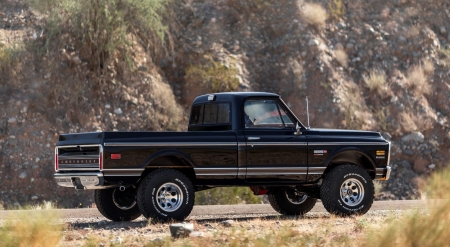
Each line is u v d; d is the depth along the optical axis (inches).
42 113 1170.6
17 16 1328.7
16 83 1195.9
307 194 663.1
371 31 1551.4
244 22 1535.4
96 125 1198.3
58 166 591.5
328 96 1385.3
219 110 623.8
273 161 606.5
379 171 650.2
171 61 1402.6
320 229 512.1
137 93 1273.4
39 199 1074.1
